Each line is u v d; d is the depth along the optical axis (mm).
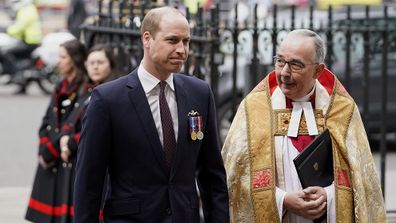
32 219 10383
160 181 6758
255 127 7203
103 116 6711
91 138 6723
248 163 7191
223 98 16375
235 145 7246
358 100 17391
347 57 12016
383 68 12047
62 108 10359
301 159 6891
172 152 6781
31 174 16344
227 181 7258
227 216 7008
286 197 6984
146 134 6715
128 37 11711
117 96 6734
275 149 7129
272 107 7219
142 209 6715
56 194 10281
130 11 11797
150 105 6777
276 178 7109
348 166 7105
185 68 11047
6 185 15336
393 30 12039
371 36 12383
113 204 6781
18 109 25109
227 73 16406
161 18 6590
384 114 12102
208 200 7082
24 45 28922
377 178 7281
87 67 10148
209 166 7055
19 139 19938
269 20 16484
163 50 6582
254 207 7117
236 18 11656
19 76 28906
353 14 16391
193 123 6832
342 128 7152
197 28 11250
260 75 12141
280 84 7109
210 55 11414
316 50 6961
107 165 6824
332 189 7039
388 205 13156
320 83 7273
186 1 15469
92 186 6766
